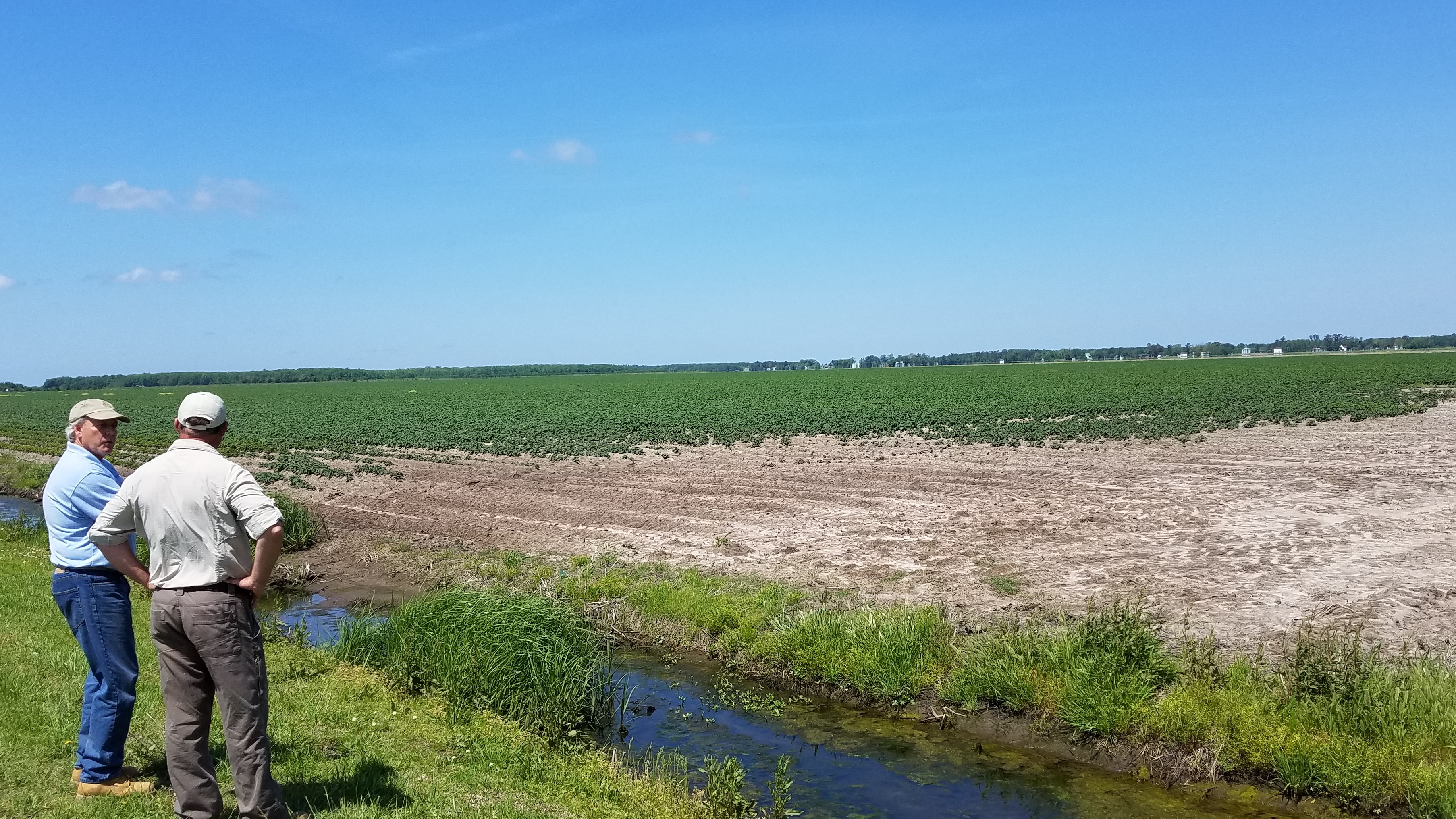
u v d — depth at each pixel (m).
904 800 7.99
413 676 9.24
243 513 4.98
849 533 16.64
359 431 43.97
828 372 149.25
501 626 9.70
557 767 7.53
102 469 5.68
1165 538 15.16
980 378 93.00
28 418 63.53
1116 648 9.32
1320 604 11.34
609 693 10.10
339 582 16.28
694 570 14.37
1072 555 14.38
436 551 17.31
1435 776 7.11
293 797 6.02
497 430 41.72
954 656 10.27
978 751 8.95
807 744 9.20
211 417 5.22
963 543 15.47
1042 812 7.75
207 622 4.99
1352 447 26.42
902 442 31.80
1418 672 8.38
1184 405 43.44
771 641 11.34
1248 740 8.00
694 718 9.93
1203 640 10.12
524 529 18.55
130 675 5.76
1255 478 21.00
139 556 13.27
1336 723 7.89
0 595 11.26
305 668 9.36
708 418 44.94
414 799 6.23
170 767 5.25
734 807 7.49
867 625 10.97
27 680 8.00
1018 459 26.22
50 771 6.14
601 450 31.81
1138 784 8.15
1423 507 17.03
